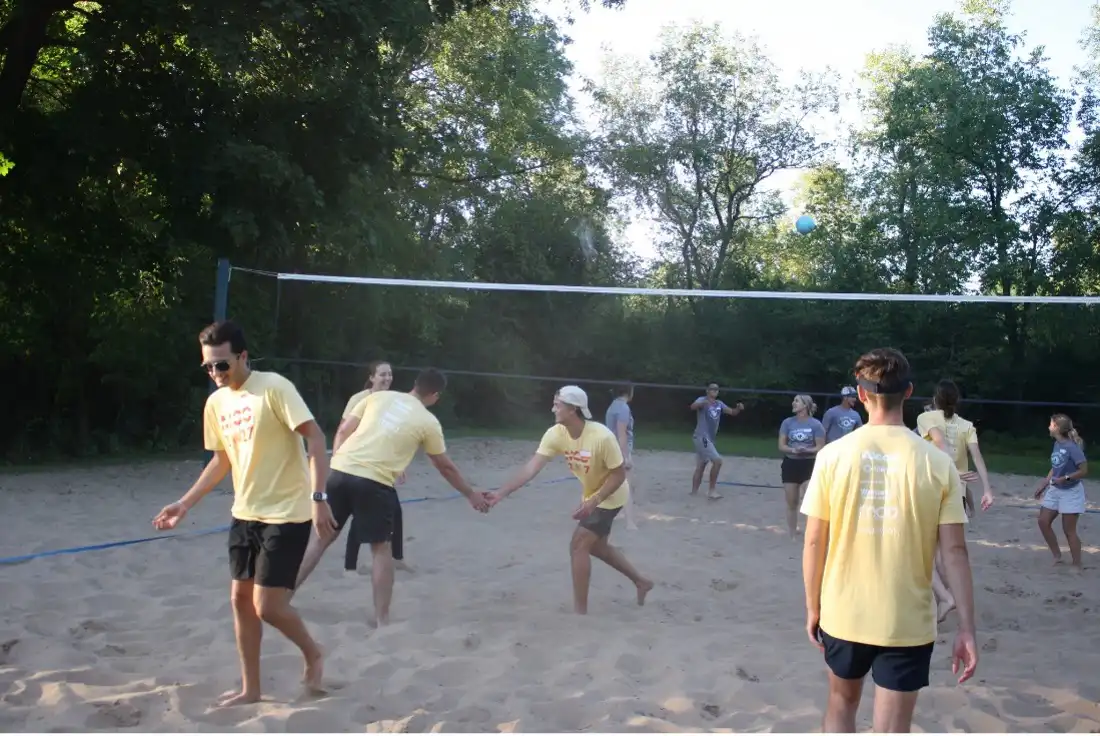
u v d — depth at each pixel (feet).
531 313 91.09
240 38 40.68
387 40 46.29
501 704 14.28
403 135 49.47
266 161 42.50
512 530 31.27
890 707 9.86
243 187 44.65
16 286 51.11
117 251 50.49
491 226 86.02
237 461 13.70
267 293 58.39
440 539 29.01
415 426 18.84
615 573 24.63
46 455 51.78
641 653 17.01
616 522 33.55
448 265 73.87
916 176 86.79
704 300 95.20
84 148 44.73
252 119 47.14
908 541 10.02
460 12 72.79
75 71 49.75
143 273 54.85
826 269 98.27
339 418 73.82
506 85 75.41
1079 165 81.56
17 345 52.65
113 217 50.16
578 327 92.79
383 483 18.61
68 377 54.24
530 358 90.99
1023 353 84.02
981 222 82.12
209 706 13.97
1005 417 84.69
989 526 35.53
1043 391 82.84
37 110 46.93
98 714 13.30
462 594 21.59
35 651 16.33
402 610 19.79
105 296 54.19
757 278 97.25
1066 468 27.48
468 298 85.66
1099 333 79.61
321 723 13.32
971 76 84.02
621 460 19.48
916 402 85.10
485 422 90.68
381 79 50.11
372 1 43.78
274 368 59.77
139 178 49.62
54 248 50.55
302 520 13.61
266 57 47.91
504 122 78.84
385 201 56.85
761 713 14.07
